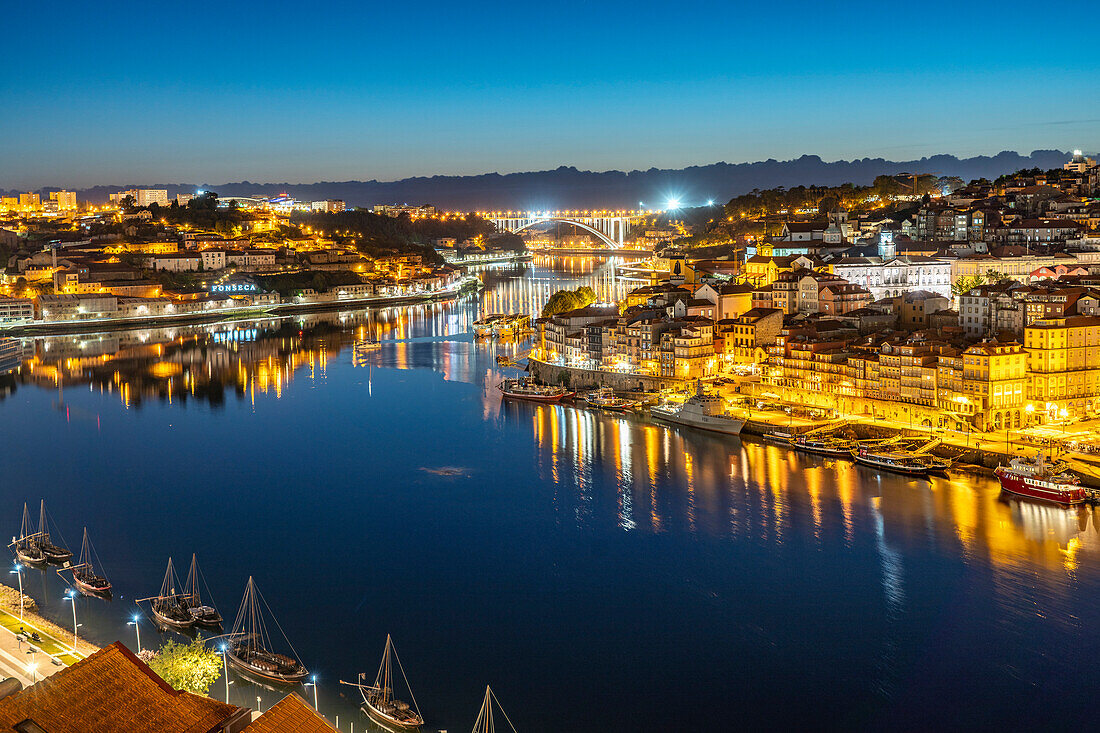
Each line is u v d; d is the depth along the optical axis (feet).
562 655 456.86
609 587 527.40
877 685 430.20
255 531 618.44
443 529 617.62
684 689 428.97
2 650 432.25
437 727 399.85
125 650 312.71
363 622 488.85
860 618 486.79
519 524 623.77
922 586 519.60
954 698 419.95
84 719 289.12
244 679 433.48
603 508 651.66
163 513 654.53
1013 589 512.63
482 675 439.63
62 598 512.22
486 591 524.52
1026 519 610.24
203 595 519.60
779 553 567.18
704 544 583.17
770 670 443.32
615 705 417.08
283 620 490.90
